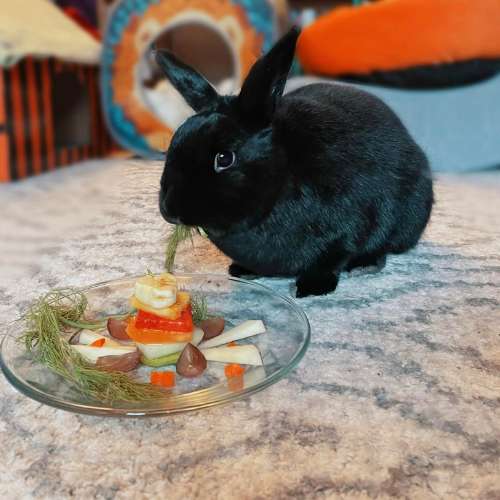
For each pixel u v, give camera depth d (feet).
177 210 1.45
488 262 2.04
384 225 1.81
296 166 1.60
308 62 4.03
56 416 1.19
